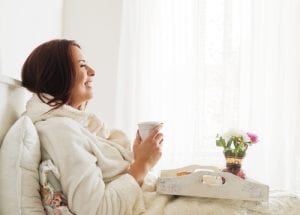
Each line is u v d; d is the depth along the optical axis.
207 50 2.25
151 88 2.26
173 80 2.23
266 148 2.12
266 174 2.11
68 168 0.97
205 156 2.19
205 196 1.02
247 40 2.18
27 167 0.95
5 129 1.06
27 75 1.15
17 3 1.61
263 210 1.01
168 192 1.04
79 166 0.97
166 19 2.28
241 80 2.17
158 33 2.27
